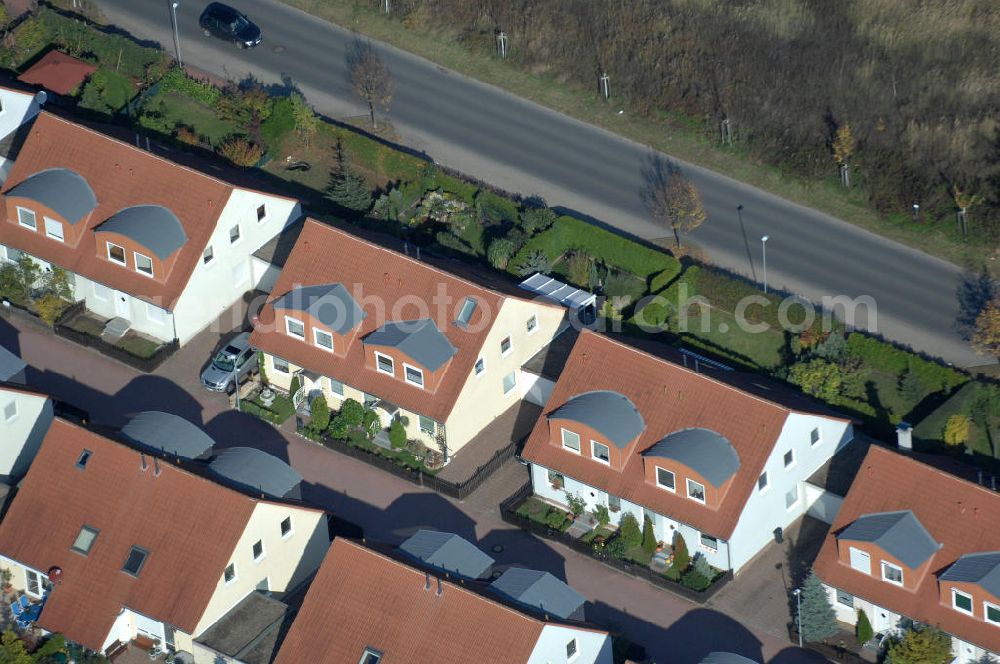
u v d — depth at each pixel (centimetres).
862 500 11581
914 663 11094
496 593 10944
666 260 14088
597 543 12212
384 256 13212
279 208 14262
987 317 13075
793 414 11919
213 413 13238
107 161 14038
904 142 15062
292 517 11581
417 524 12406
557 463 12350
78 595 11325
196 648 11106
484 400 13025
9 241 14038
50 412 12594
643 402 12244
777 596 11850
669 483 11988
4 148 15038
